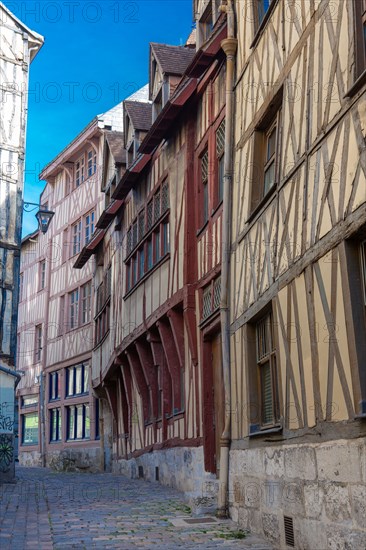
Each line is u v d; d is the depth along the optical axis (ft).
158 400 46.09
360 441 15.23
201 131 36.19
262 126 26.08
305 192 19.66
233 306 27.86
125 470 57.36
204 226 34.19
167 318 40.65
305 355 18.99
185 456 36.52
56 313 89.04
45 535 22.36
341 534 16.03
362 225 15.66
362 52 16.75
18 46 54.90
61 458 77.00
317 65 19.49
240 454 25.35
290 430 19.94
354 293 16.20
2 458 47.14
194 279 35.76
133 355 51.03
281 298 21.35
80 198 86.63
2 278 50.06
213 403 32.63
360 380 15.51
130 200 52.95
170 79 44.09
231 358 27.76
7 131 52.80
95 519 26.32
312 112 19.60
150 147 43.27
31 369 94.73
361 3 17.07
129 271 52.21
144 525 24.68
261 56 25.98
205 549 19.86
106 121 80.89
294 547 19.02
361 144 15.99
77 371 82.74
